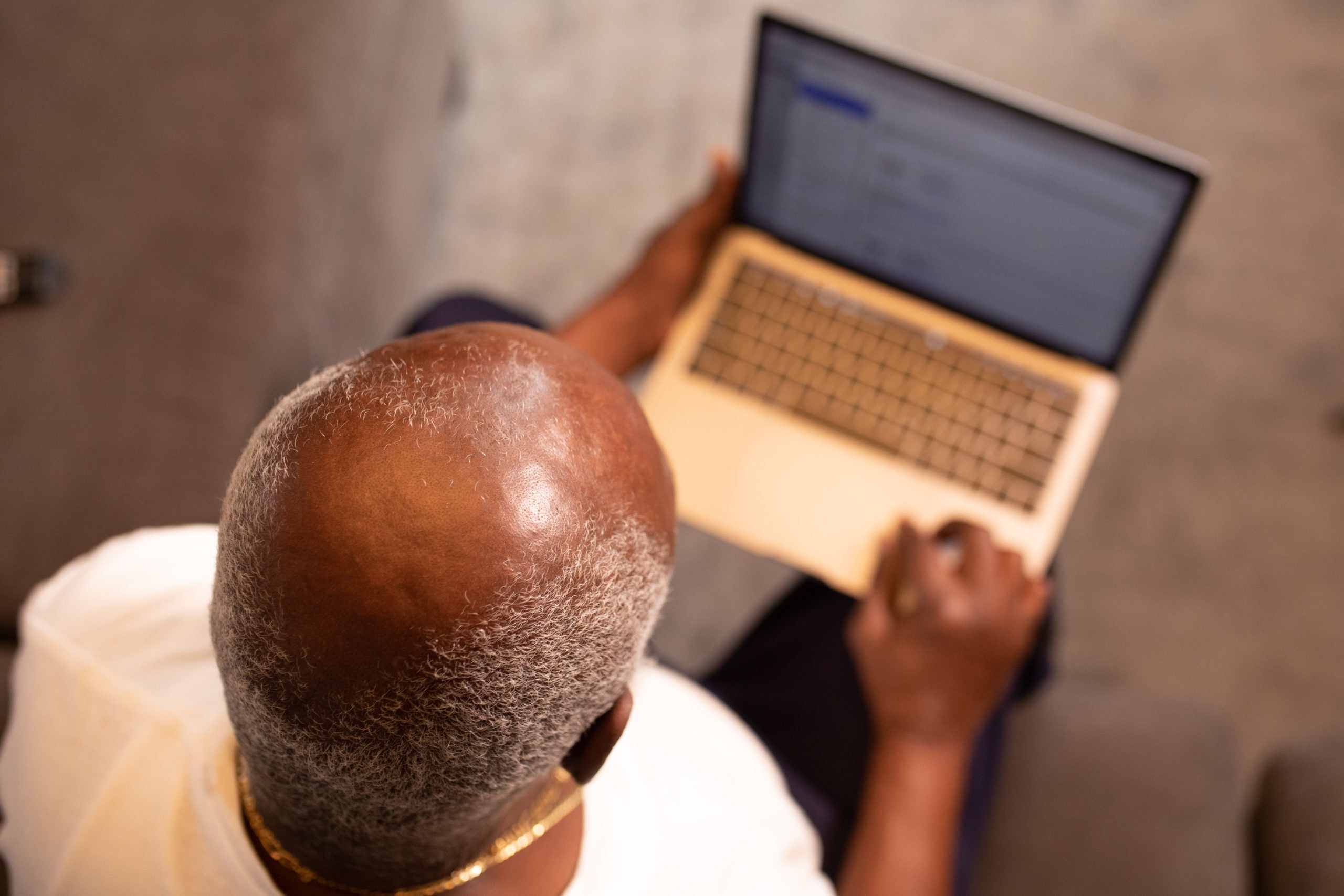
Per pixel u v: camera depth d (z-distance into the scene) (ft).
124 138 3.81
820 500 3.49
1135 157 2.96
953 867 3.06
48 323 3.68
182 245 3.74
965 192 3.24
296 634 1.21
